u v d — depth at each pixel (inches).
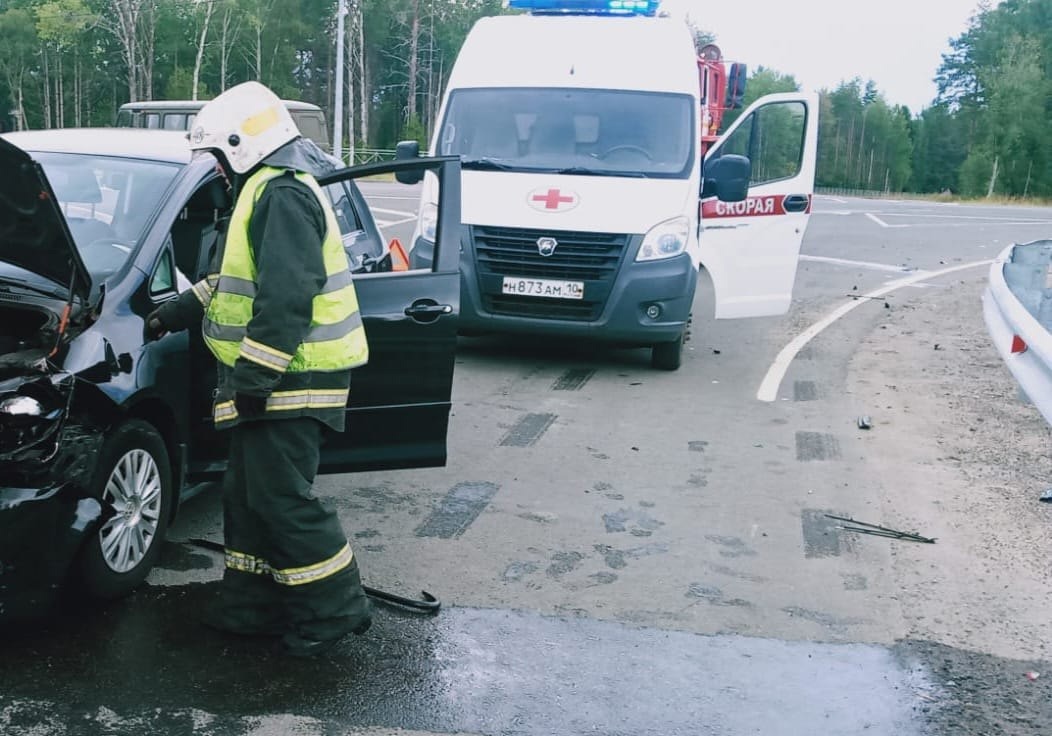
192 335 178.4
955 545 202.2
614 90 363.6
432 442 187.0
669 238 329.1
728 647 159.6
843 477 242.1
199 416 182.1
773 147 370.6
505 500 220.2
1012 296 288.5
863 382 344.2
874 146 4862.2
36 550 142.9
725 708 142.9
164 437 175.5
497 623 164.6
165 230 185.0
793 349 399.2
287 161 140.8
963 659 158.2
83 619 158.1
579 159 346.6
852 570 189.6
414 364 182.4
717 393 322.7
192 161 203.5
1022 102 3612.2
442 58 3206.2
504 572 183.9
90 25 2810.0
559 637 160.9
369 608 154.7
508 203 331.9
